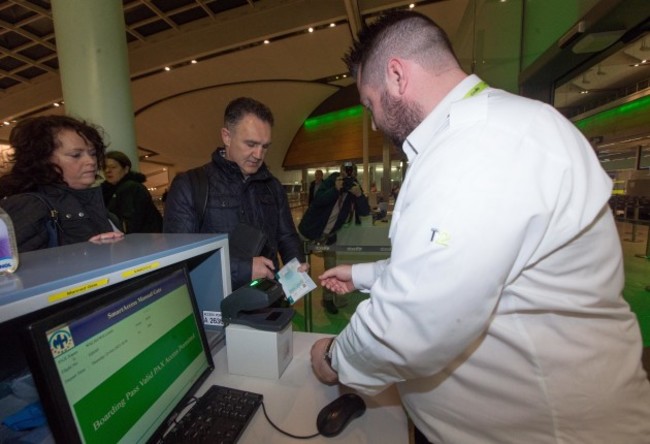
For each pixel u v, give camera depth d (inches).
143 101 369.1
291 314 31.3
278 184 58.1
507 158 16.5
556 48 74.2
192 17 228.5
